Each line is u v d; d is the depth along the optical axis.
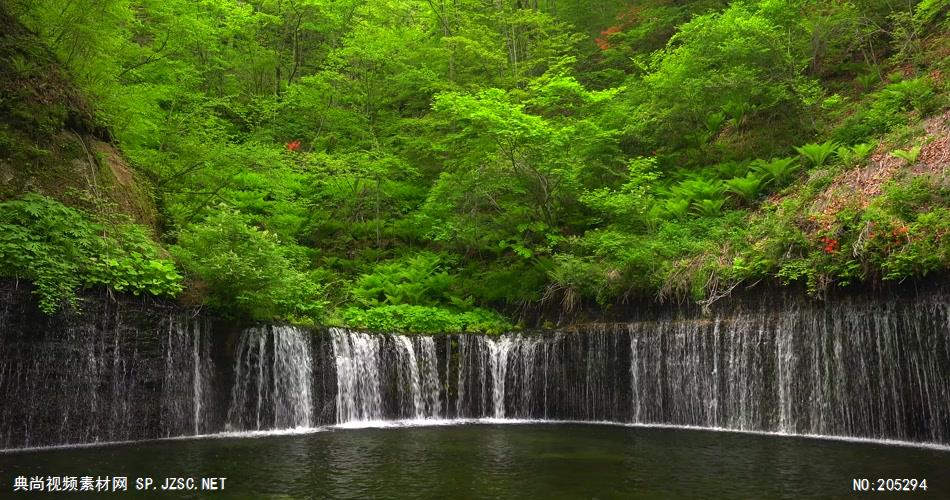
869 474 8.26
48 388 10.32
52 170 11.70
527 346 16.11
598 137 18.55
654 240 16.03
